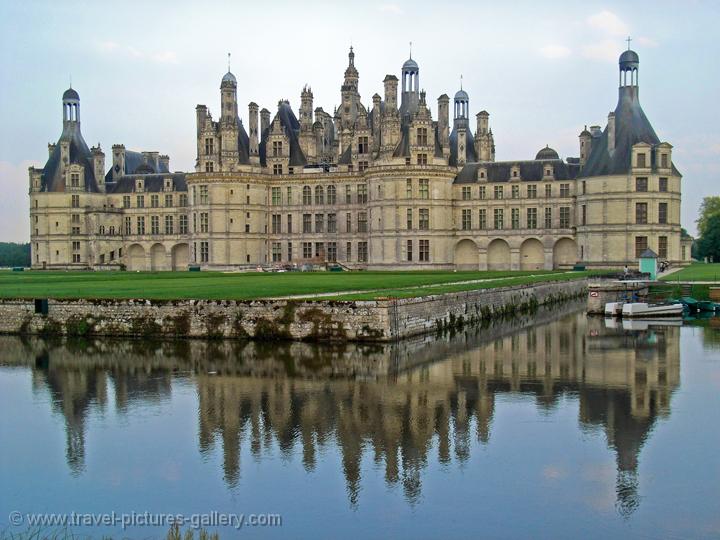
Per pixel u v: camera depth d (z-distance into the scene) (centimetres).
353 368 4425
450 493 2462
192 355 4869
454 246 13388
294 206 14050
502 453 2823
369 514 2319
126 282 8469
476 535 2183
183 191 15150
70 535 2220
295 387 3909
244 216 13688
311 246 14000
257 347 5153
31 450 2917
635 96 12156
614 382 4038
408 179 12675
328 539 2167
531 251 13112
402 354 4903
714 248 17012
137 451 2894
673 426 3159
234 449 2895
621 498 2411
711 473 2609
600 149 12238
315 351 4988
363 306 5350
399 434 3067
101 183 15662
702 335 5875
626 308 7144
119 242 15612
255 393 3778
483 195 13250
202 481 2589
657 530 2198
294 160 14300
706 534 2173
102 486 2564
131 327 5738
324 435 3067
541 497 2425
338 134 15688
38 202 15425
